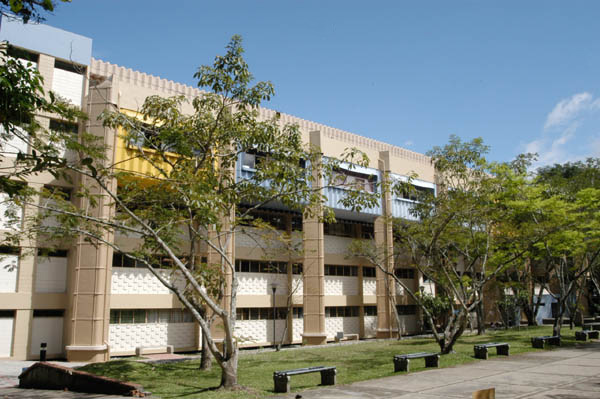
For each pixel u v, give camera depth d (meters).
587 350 19.75
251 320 29.19
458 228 23.25
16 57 7.58
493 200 23.66
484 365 15.90
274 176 15.52
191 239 16.66
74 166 11.86
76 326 21.67
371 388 12.15
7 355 21.48
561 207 23.78
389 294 32.56
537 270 44.91
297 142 16.66
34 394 13.04
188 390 12.83
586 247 25.23
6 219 21.16
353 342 29.27
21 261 22.11
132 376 15.27
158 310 25.52
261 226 17.44
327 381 13.08
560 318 23.98
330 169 16.44
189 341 26.31
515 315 42.16
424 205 22.77
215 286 16.19
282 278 31.03
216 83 15.23
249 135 16.09
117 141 22.34
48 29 23.48
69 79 24.03
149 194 14.41
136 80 26.09
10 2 7.09
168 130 15.31
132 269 24.77
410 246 25.69
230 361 12.79
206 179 15.27
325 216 17.16
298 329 31.39
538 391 11.17
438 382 12.76
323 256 30.58
